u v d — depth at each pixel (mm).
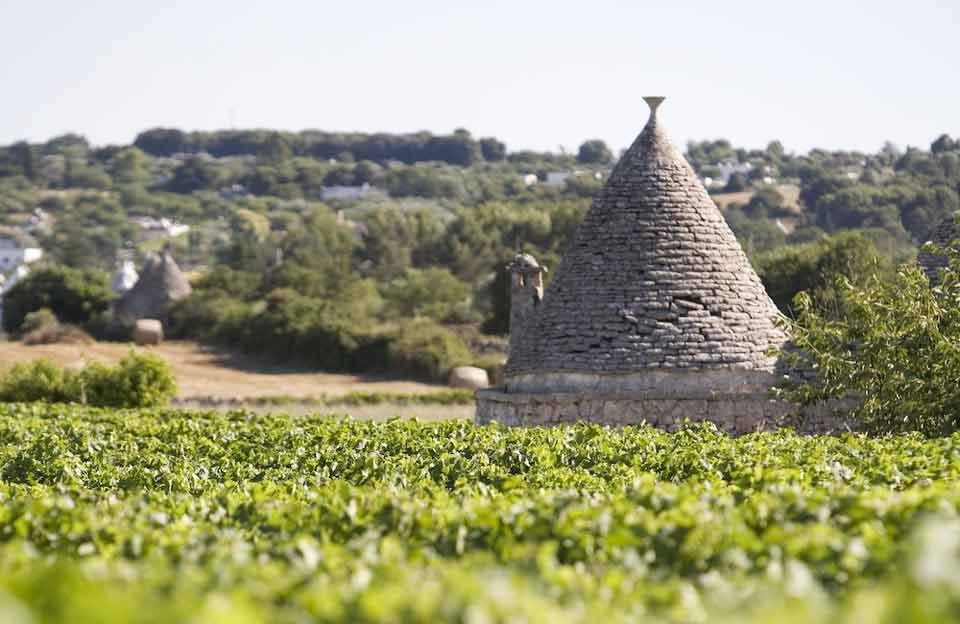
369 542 26531
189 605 16750
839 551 24281
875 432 55156
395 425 59906
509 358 64938
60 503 30672
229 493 36781
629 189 61969
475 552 26203
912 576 17109
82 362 151250
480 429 54656
